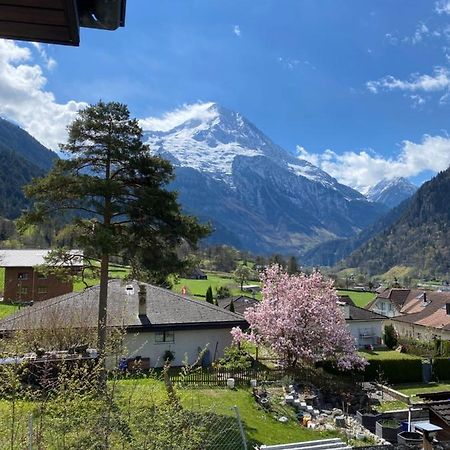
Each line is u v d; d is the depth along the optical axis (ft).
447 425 53.31
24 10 10.03
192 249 75.56
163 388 30.66
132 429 23.89
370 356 139.64
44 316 81.66
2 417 24.90
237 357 91.81
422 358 135.74
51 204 71.36
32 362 30.30
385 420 76.64
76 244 68.54
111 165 73.20
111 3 10.74
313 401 81.61
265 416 66.90
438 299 208.44
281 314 94.84
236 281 309.22
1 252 169.58
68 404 24.23
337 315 101.09
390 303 237.86
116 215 71.31
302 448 51.65
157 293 111.86
